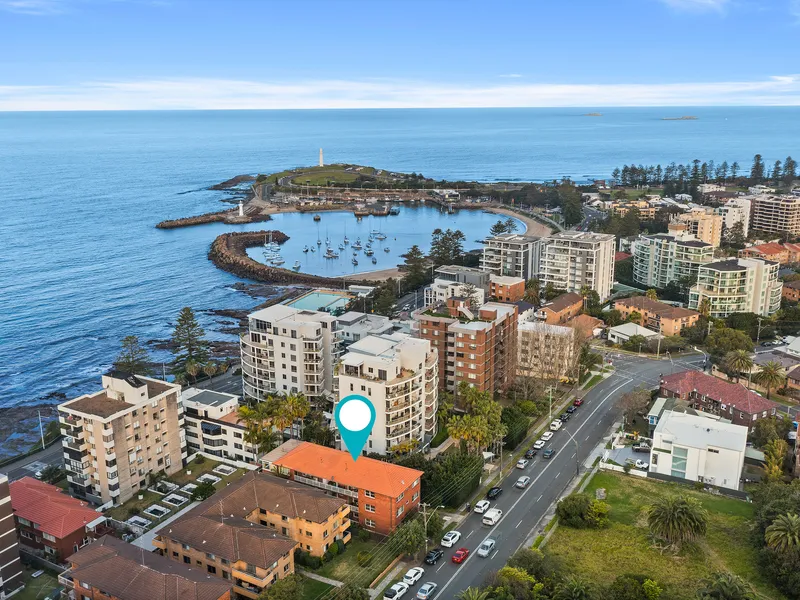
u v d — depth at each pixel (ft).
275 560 312.29
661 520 349.20
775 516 341.82
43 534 348.79
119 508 398.21
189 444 478.18
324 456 403.34
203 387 607.37
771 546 327.26
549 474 444.14
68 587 313.73
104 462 397.80
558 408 545.85
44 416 596.70
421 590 319.68
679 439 430.61
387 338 519.60
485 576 331.77
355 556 353.10
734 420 496.23
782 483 390.63
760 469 442.50
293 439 476.13
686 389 538.06
